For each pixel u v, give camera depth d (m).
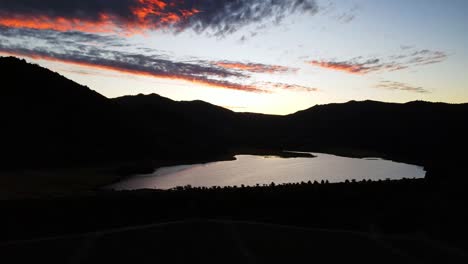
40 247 8.59
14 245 8.70
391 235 9.59
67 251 8.34
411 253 8.30
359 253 8.31
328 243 8.97
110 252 8.29
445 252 8.37
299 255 8.19
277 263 7.74
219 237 9.37
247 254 8.23
